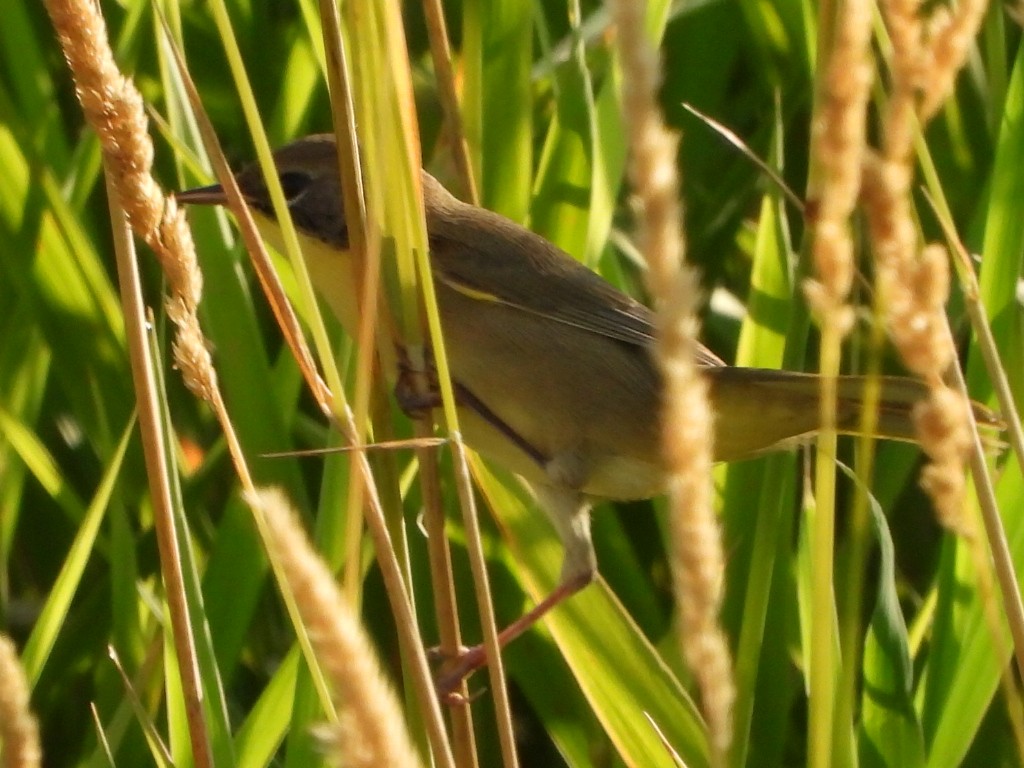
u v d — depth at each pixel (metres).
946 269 3.90
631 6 2.73
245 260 9.20
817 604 4.59
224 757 6.20
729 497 7.95
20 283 8.20
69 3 4.60
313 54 9.13
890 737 6.75
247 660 8.52
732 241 9.52
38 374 8.59
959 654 7.06
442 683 6.36
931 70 3.76
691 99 9.92
